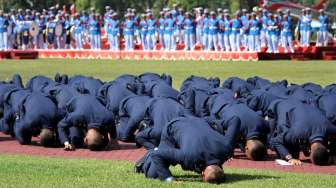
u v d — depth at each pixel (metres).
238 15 100.31
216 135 24.23
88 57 100.81
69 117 33.53
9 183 24.44
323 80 64.56
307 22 101.94
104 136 33.91
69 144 33.62
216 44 100.94
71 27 110.81
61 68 79.38
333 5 177.50
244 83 40.75
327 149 30.42
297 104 30.59
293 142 30.31
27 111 34.41
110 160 30.66
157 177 24.91
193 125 24.34
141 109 32.97
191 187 23.53
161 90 38.06
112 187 23.77
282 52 94.81
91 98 33.94
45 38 109.75
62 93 36.22
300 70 74.69
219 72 72.44
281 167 30.08
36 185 24.16
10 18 107.25
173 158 24.22
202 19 101.69
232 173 27.20
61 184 24.28
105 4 180.88
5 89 36.91
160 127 29.33
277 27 98.12
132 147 34.88
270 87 38.81
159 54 96.62
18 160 29.72
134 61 91.19
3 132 37.09
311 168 29.88
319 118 29.98
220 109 31.56
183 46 105.19
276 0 131.25
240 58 92.06
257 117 31.19
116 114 36.75
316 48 95.00
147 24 106.06
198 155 23.92
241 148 32.00
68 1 171.38
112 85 37.66
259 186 24.22
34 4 165.38
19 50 101.56
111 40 107.69
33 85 40.34
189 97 33.16
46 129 34.12
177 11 105.69
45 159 30.42
